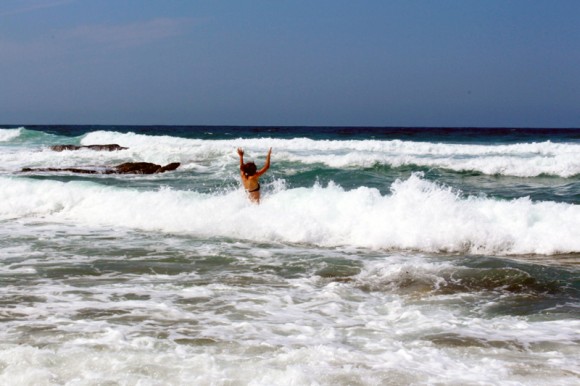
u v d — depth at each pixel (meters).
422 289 7.31
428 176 20.00
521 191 16.88
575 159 21.45
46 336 5.35
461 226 10.02
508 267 8.25
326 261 8.77
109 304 6.49
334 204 11.28
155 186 17.31
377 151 28.33
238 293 7.07
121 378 4.41
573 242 9.68
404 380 4.44
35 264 8.44
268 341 5.33
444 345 5.29
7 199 13.23
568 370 4.68
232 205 11.76
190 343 5.24
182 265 8.50
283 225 10.65
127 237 10.55
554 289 7.34
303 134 72.81
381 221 10.50
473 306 6.63
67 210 12.88
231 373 4.54
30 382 4.31
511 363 4.84
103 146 28.92
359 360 4.86
